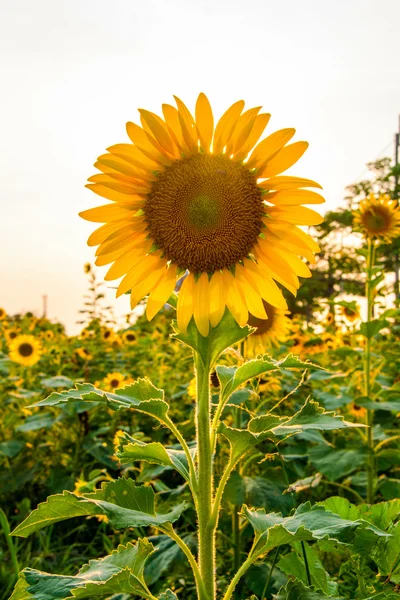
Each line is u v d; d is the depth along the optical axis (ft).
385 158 99.40
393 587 7.45
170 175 7.47
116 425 21.25
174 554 10.55
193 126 7.45
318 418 6.86
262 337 17.51
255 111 7.26
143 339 37.17
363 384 16.81
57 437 20.51
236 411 12.84
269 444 14.79
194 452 7.77
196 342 7.17
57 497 6.19
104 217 7.63
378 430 15.23
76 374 25.75
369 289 15.62
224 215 7.41
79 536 15.47
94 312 36.65
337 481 15.47
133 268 7.70
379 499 14.73
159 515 6.71
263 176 7.47
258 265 7.62
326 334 28.86
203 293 7.43
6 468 18.49
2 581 12.12
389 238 16.05
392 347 26.16
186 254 7.52
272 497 11.53
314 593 6.59
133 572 6.48
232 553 12.58
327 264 101.35
